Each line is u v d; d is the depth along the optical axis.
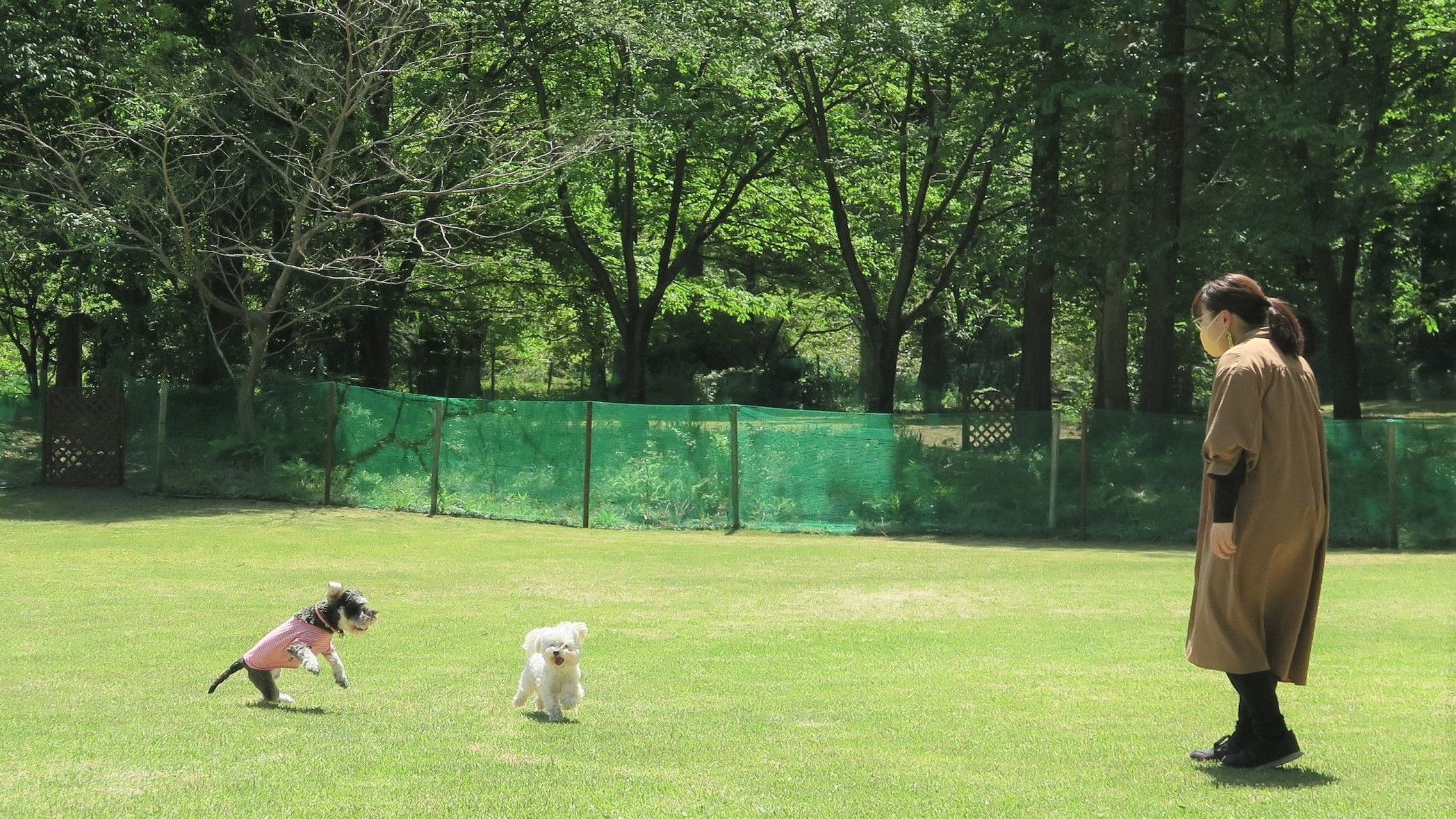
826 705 6.78
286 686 7.49
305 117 23.33
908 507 20.03
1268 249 21.39
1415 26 23.75
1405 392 39.06
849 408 46.12
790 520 20.28
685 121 27.95
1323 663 7.80
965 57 25.64
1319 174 21.36
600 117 25.31
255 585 12.97
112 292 27.41
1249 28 23.80
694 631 10.01
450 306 36.69
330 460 22.08
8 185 23.09
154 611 11.01
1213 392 4.98
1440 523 18.08
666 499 20.62
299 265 24.66
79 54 23.41
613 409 20.89
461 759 5.36
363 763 5.28
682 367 46.84
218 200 22.88
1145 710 6.45
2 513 20.33
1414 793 4.43
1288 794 4.46
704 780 4.93
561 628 6.50
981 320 47.53
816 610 11.30
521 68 28.31
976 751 5.47
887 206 33.47
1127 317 32.91
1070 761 5.21
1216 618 4.99
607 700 7.04
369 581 13.41
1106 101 22.62
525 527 20.31
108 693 7.18
